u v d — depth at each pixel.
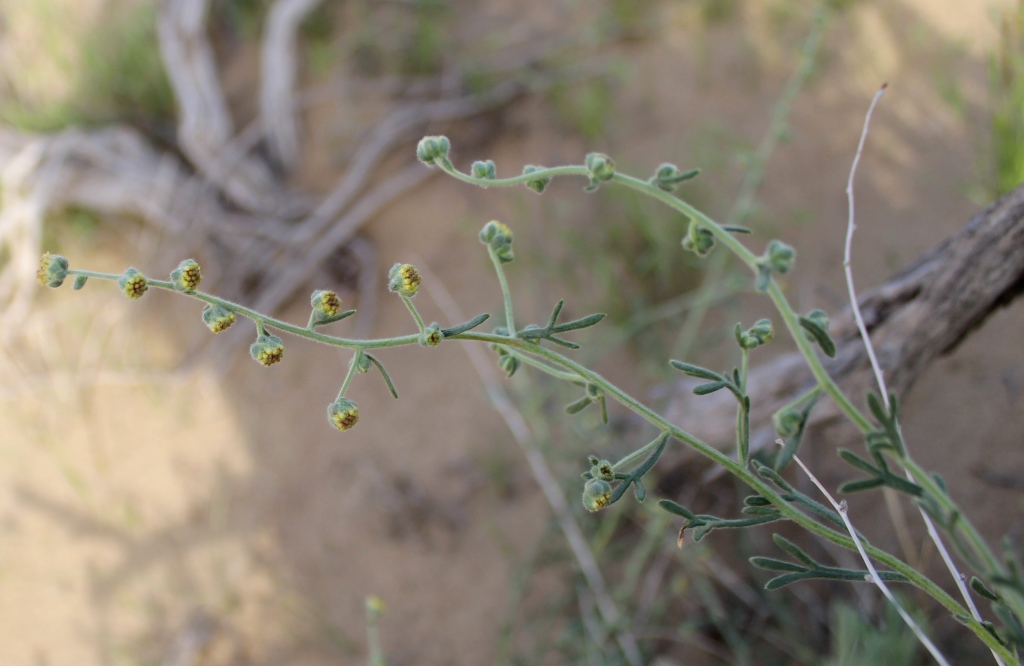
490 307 3.19
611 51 3.72
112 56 4.02
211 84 3.55
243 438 3.15
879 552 1.28
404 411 3.07
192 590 2.86
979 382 2.39
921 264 1.94
